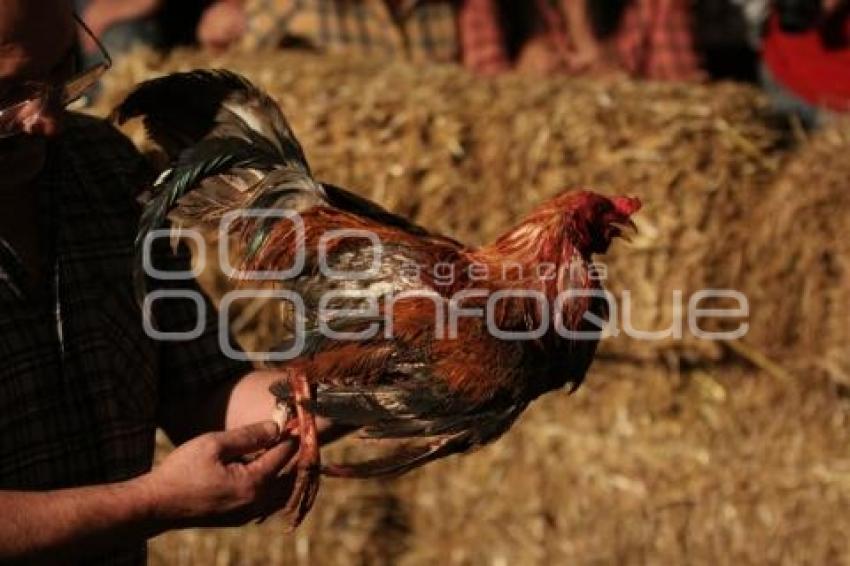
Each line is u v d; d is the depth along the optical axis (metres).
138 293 3.20
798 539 6.34
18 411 3.02
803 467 6.38
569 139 6.46
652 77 8.49
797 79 8.34
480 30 8.19
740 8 8.86
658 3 8.52
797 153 6.68
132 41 8.62
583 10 8.51
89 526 2.87
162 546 6.70
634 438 6.58
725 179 6.45
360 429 3.33
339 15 7.94
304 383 3.15
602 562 6.60
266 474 3.04
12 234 3.08
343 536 6.80
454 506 6.87
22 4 2.81
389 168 6.50
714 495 6.43
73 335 3.13
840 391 6.39
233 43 8.20
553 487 6.71
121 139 3.45
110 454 3.17
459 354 3.13
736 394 6.51
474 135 6.52
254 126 3.48
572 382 3.43
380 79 6.86
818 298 6.41
